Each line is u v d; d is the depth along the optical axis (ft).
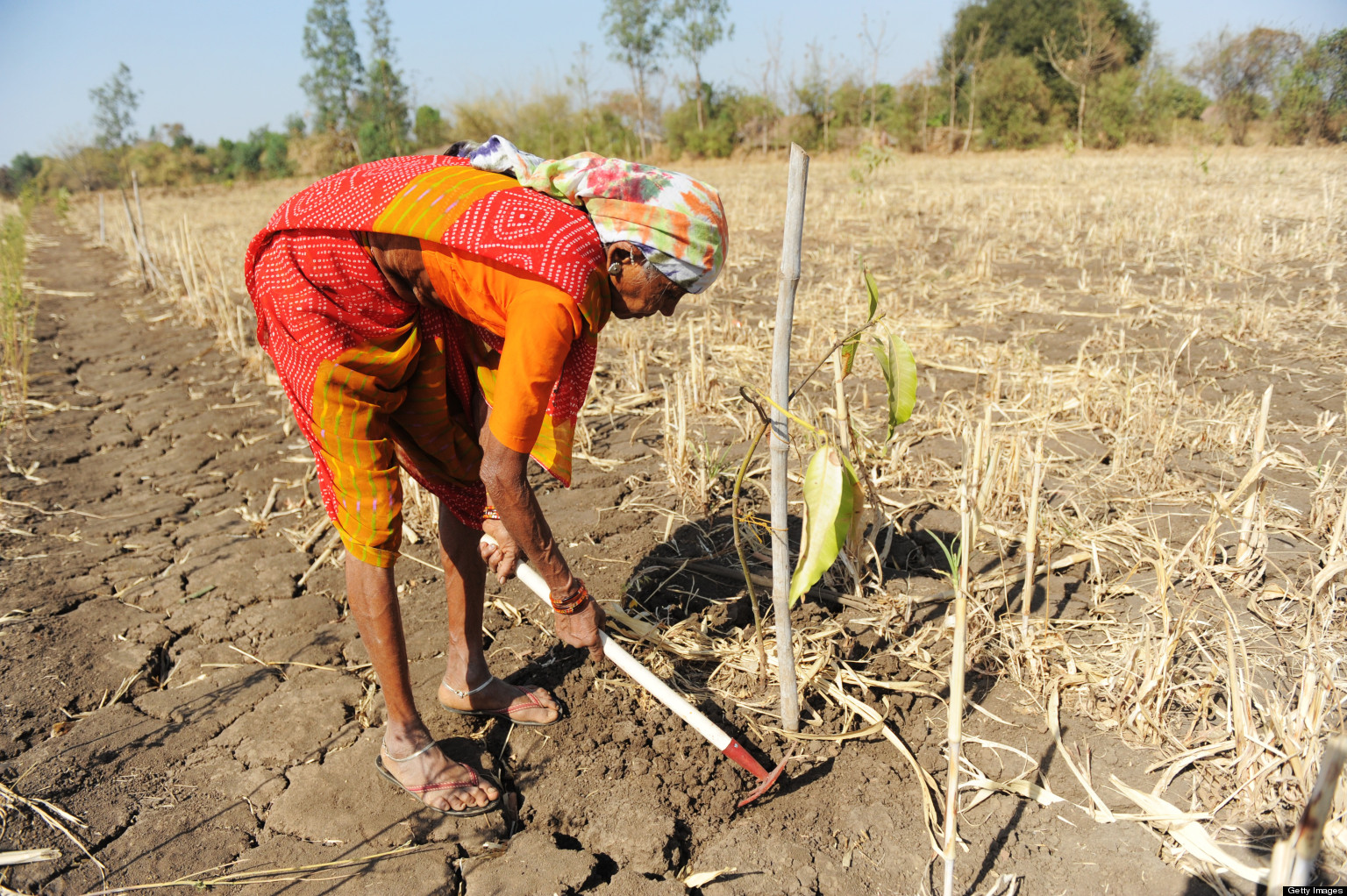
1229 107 89.71
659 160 113.19
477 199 5.77
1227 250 27.48
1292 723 6.81
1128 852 6.46
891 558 10.41
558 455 7.13
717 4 113.50
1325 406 14.38
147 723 8.25
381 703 8.29
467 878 6.49
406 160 6.31
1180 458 12.69
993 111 105.29
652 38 116.16
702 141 112.16
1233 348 17.60
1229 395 15.12
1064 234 32.35
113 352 23.04
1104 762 7.32
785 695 7.61
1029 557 8.29
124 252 44.70
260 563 11.19
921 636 8.96
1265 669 8.11
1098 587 9.47
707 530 11.29
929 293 23.71
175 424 16.81
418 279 6.07
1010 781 7.06
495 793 7.14
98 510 13.02
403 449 7.23
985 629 8.89
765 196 48.55
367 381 6.25
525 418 5.92
